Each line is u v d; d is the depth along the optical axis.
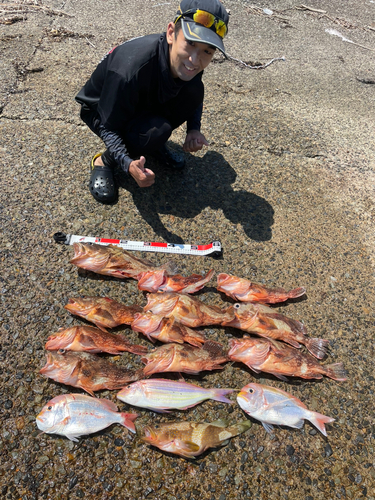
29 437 1.08
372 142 2.27
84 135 1.92
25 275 1.40
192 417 1.17
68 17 2.70
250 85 2.50
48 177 1.71
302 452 1.16
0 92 2.04
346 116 2.42
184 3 1.26
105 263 1.41
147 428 1.09
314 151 2.13
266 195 1.86
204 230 1.66
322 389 1.29
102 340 1.24
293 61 2.82
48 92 2.10
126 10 2.90
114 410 1.12
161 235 1.61
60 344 1.21
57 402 1.09
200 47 1.27
